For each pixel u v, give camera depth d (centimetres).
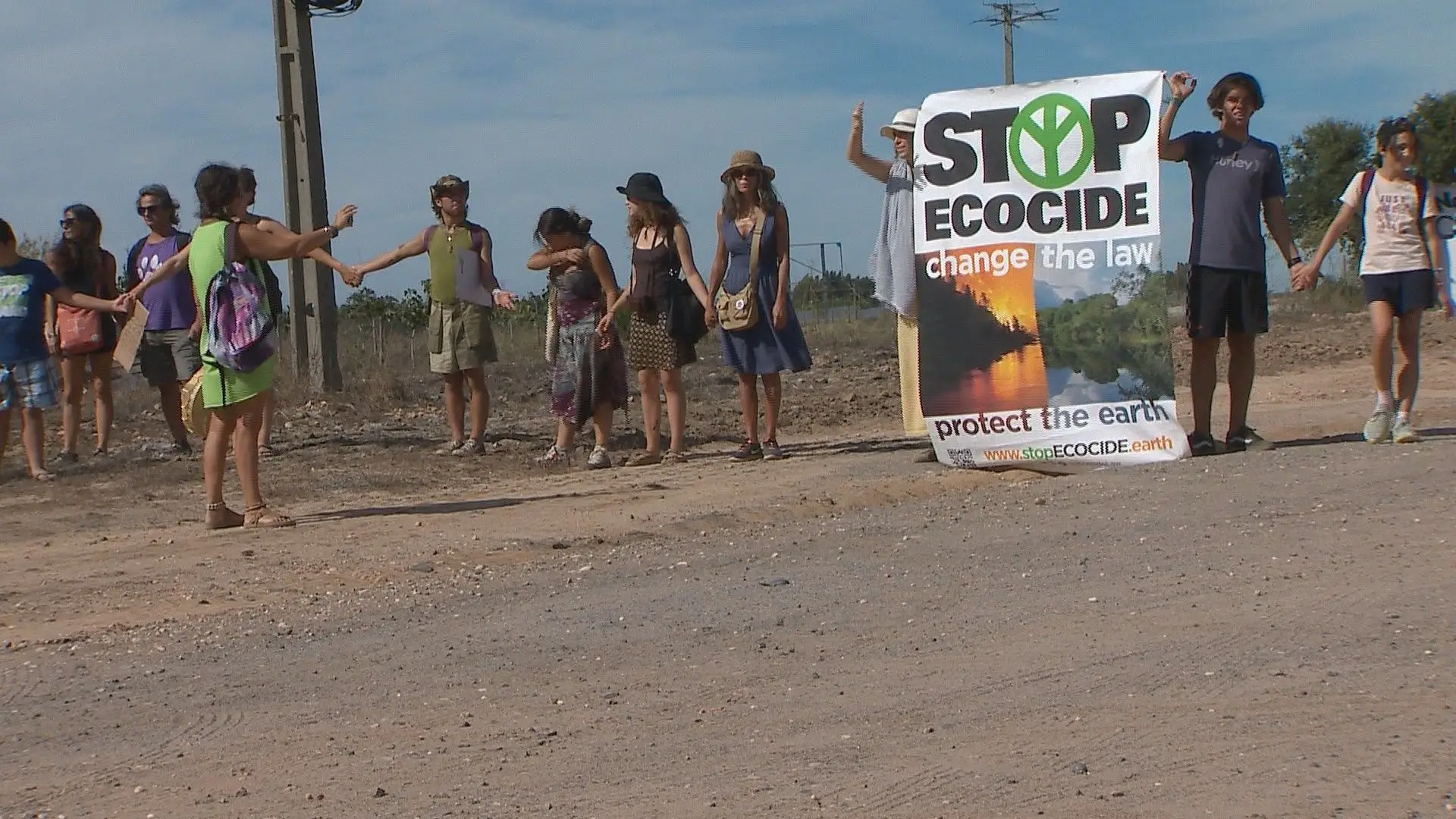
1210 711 473
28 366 1167
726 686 537
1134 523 778
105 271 1268
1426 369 1716
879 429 1435
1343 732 446
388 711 527
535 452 1277
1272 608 591
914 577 694
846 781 433
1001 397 996
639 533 850
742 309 1151
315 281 1706
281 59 1722
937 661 554
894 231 1051
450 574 763
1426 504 770
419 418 1577
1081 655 546
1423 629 546
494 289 1257
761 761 455
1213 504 812
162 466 1217
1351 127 3869
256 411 927
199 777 466
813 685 533
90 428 1498
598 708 518
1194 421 1009
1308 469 891
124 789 459
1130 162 973
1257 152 971
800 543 793
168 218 1277
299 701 545
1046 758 442
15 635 664
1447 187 977
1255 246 973
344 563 795
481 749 480
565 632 627
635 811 419
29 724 530
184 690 566
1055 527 785
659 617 644
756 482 1037
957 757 448
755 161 1135
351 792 446
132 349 1079
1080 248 982
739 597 674
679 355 1183
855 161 1052
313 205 1720
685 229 1178
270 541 869
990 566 705
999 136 991
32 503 1067
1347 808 389
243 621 676
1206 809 395
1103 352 979
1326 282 3136
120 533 934
